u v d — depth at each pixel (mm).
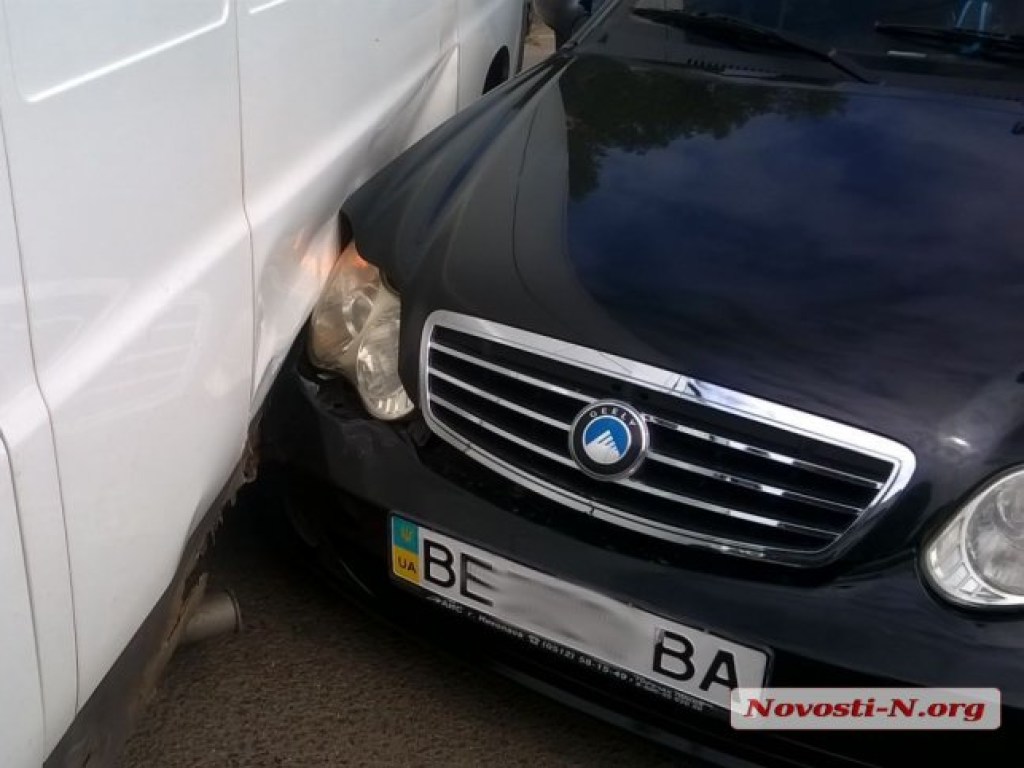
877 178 2086
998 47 2471
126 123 1247
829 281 1792
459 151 2311
